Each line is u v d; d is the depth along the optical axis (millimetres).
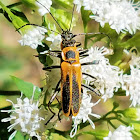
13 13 93
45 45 95
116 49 98
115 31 97
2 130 92
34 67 133
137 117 96
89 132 96
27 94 92
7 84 122
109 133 94
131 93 95
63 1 96
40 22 105
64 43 92
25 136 92
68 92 89
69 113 88
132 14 96
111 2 96
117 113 98
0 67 131
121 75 94
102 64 94
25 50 134
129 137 94
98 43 107
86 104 92
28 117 90
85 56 94
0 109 92
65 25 96
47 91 93
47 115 92
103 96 94
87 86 92
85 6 95
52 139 94
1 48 134
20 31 91
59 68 92
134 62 98
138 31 98
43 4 93
